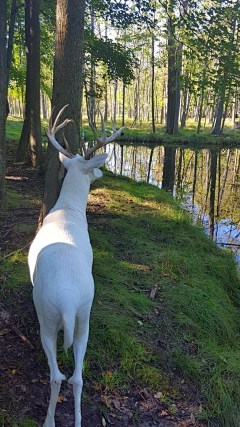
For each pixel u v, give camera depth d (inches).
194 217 333.1
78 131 188.4
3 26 223.5
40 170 374.0
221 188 460.4
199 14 265.0
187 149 906.7
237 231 302.8
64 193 132.1
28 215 243.8
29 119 427.2
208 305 170.1
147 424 108.5
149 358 132.4
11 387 108.7
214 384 126.3
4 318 137.2
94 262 189.5
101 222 255.0
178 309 164.4
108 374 121.3
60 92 178.7
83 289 89.1
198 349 143.3
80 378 91.0
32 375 115.2
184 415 114.2
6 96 241.1
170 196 380.8
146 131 1280.8
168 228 264.1
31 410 103.7
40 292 89.4
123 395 116.5
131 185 394.6
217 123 1142.3
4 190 258.2
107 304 156.6
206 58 271.1
